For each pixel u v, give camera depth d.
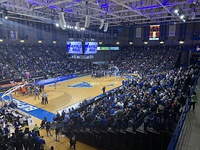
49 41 43.19
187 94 11.98
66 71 36.00
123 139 9.91
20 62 32.75
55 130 12.66
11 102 17.72
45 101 19.44
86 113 12.88
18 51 35.56
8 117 14.66
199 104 10.59
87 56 32.41
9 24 35.81
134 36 47.25
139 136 9.36
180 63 38.62
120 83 29.69
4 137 10.48
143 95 14.83
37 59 36.06
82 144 11.45
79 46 31.33
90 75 38.03
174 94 13.11
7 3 22.20
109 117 11.24
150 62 39.53
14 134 10.48
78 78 34.56
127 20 33.34
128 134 9.70
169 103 11.06
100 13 28.16
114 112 12.33
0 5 21.72
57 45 44.41
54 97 21.86
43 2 20.55
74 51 32.22
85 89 25.73
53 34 43.66
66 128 12.59
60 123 13.02
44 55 38.69
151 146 9.02
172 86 16.06
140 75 31.64
